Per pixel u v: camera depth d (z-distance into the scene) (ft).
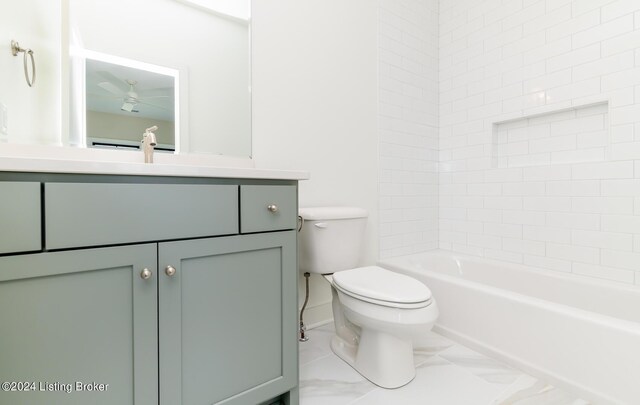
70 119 3.79
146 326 2.64
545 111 6.13
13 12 3.48
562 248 5.93
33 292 2.23
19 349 2.20
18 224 2.16
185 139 4.59
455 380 4.29
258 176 3.30
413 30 7.60
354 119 6.59
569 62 5.78
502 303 4.77
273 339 3.48
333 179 6.27
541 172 6.22
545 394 3.97
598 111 5.64
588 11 5.53
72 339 2.37
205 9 4.80
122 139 4.12
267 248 3.43
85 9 3.91
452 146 7.85
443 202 8.08
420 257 7.35
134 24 4.24
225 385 3.12
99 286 2.46
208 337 3.00
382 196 7.09
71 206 2.33
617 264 5.26
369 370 4.31
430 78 7.95
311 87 5.92
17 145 3.45
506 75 6.73
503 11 6.77
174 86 4.52
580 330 3.91
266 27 5.35
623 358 3.55
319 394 4.01
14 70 3.47
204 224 2.95
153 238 2.67
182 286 2.84
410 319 3.74
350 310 4.21
